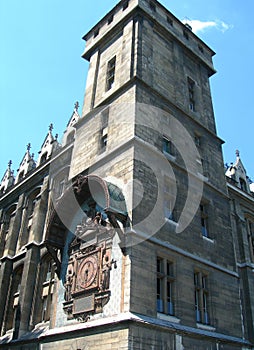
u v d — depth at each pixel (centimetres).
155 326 1741
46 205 3097
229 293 2358
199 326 2048
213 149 2959
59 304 2200
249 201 3400
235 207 3212
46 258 2805
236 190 3288
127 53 2852
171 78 2962
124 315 1716
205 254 2336
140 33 2909
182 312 1977
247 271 2881
